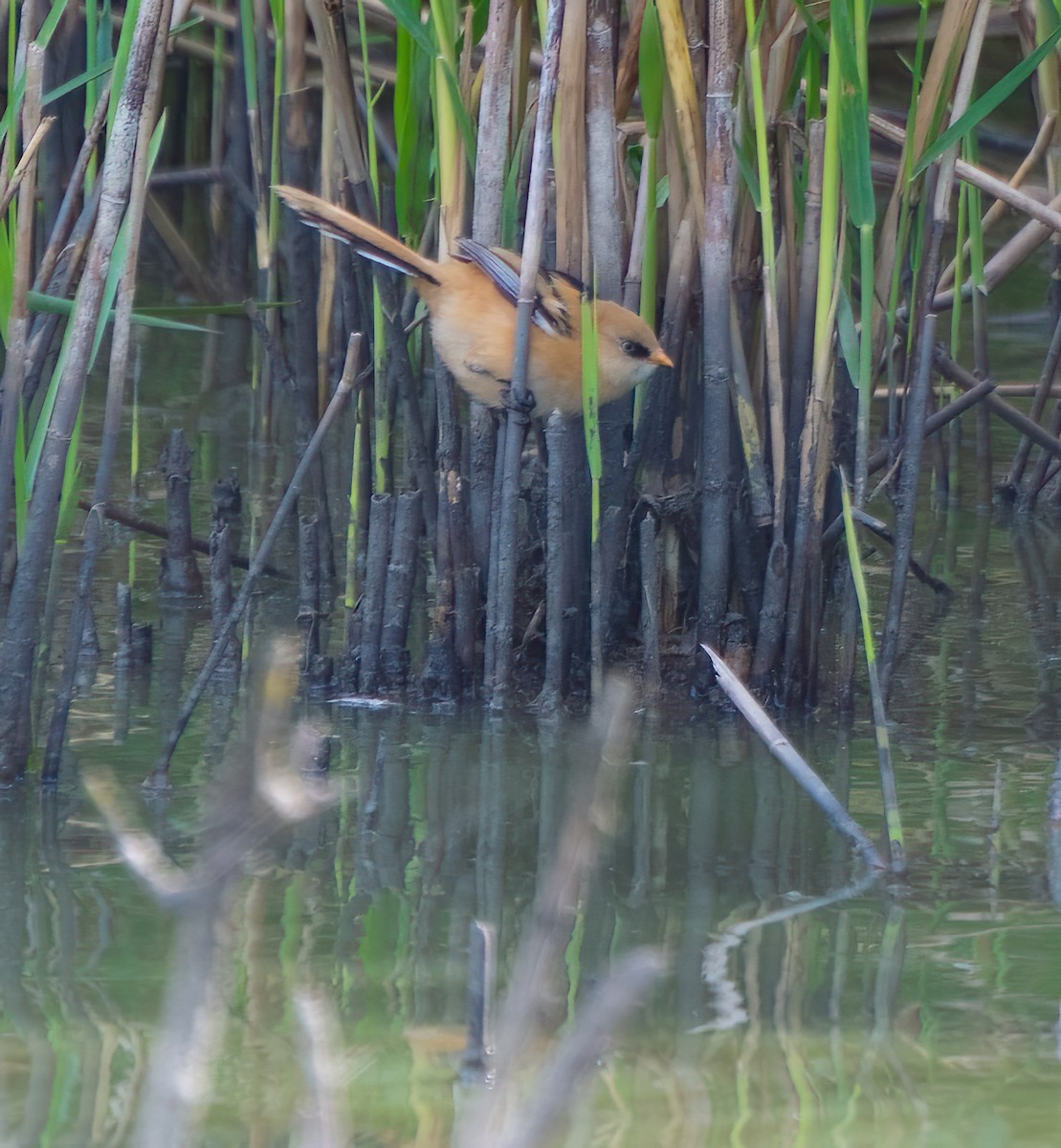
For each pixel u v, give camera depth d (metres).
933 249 8.88
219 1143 4.31
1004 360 17.52
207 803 6.76
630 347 8.48
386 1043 4.96
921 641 10.52
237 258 19.50
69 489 7.60
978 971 5.59
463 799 7.42
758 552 9.27
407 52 8.75
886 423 14.31
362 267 10.03
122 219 7.39
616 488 9.20
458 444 9.08
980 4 8.59
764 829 7.11
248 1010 5.19
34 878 6.23
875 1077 4.78
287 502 8.31
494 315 8.45
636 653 9.47
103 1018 5.06
